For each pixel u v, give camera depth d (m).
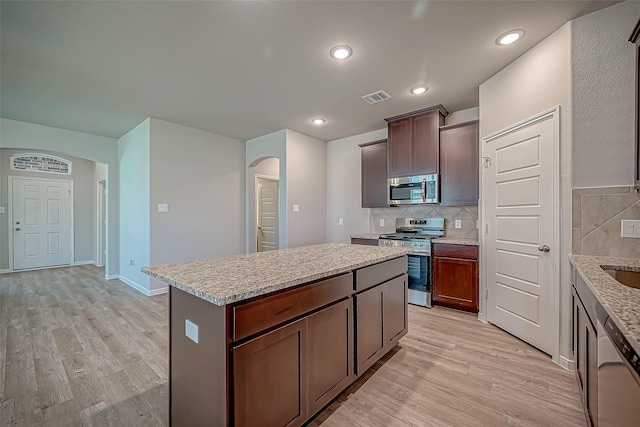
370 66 2.65
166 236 4.14
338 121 4.18
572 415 1.63
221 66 2.63
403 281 2.50
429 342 2.57
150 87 3.05
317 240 5.07
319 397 1.60
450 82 2.97
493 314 2.92
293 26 2.08
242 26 2.08
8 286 4.57
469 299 3.22
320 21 2.03
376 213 4.67
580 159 2.05
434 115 3.63
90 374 2.08
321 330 1.61
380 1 1.84
